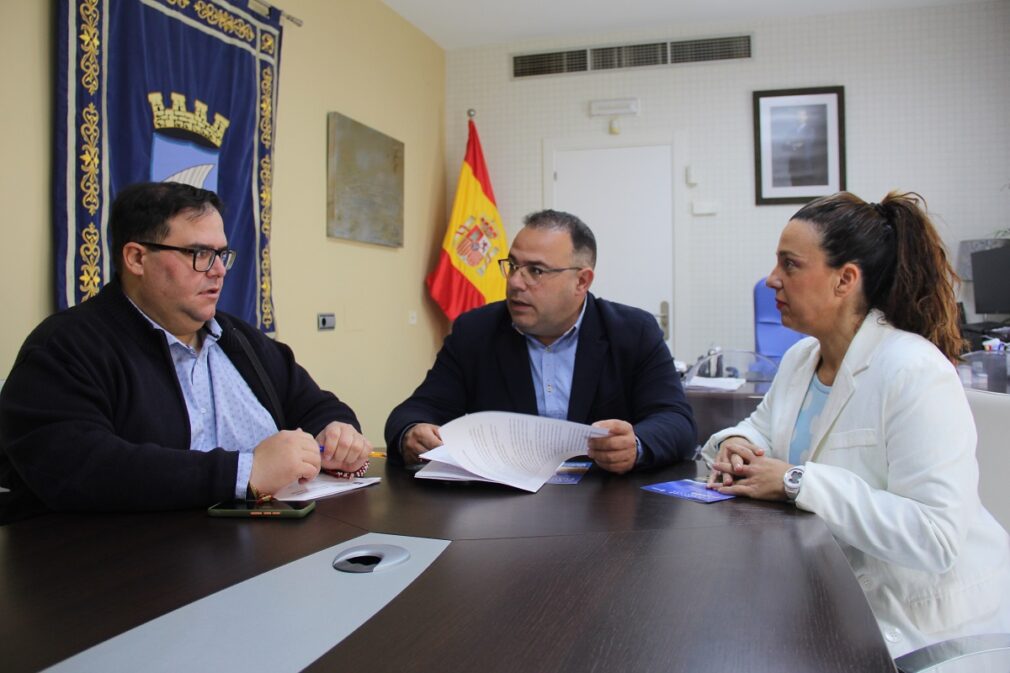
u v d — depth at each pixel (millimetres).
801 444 1261
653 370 1588
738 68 4719
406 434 1379
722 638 578
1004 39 4383
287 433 1084
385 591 679
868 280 1133
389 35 4289
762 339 4082
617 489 1124
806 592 676
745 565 753
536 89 4996
